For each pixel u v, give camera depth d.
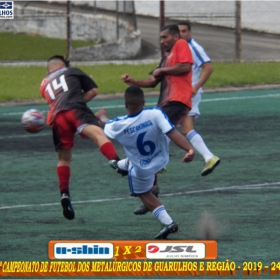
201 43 85.25
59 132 23.34
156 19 103.12
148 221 22.72
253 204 24.66
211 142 36.94
